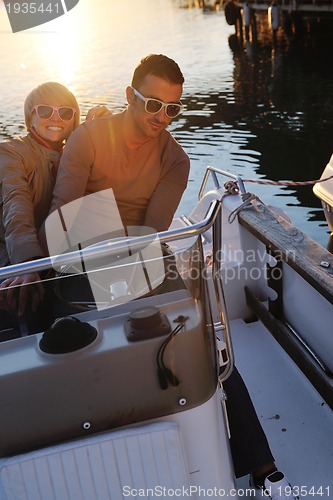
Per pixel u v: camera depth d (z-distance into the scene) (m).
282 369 3.04
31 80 17.44
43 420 1.69
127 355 1.69
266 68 20.88
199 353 1.74
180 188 2.44
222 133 13.03
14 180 2.34
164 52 25.28
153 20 38.78
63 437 1.71
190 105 15.98
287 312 3.14
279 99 16.05
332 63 20.61
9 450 1.69
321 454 2.51
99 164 2.30
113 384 1.70
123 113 2.31
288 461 2.50
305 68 20.25
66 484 1.69
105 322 1.73
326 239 7.21
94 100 15.19
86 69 20.22
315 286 2.62
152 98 2.16
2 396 1.66
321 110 14.52
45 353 1.66
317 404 2.79
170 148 2.40
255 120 14.02
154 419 1.74
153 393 1.73
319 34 26.50
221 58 23.53
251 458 2.16
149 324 1.69
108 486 1.71
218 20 36.78
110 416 1.72
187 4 50.53
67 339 1.66
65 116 2.48
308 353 2.92
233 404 2.18
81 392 1.69
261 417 2.76
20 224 2.19
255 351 3.21
